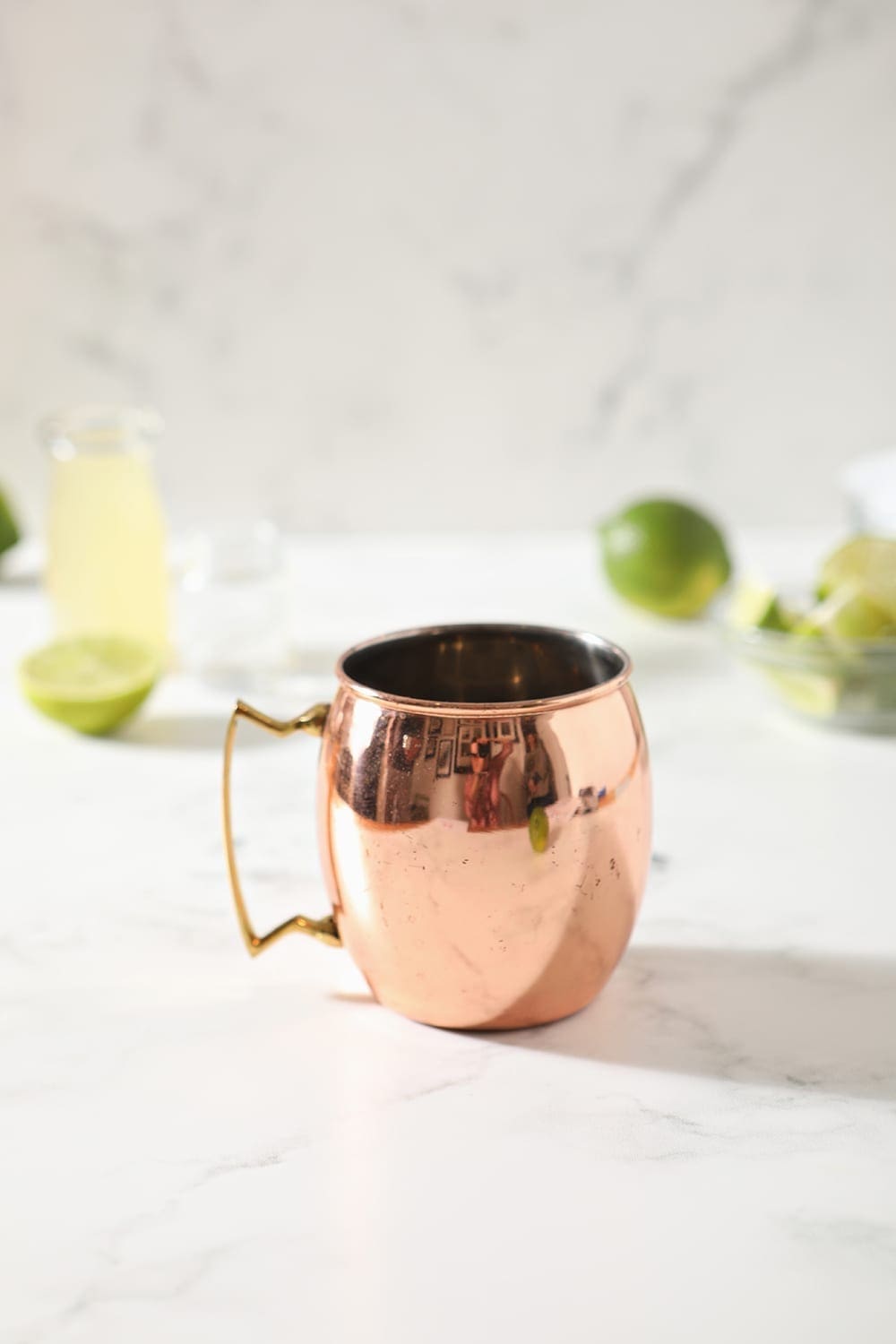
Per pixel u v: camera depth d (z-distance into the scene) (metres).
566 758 0.45
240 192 0.95
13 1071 0.48
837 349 0.98
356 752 0.46
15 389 1.00
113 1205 0.43
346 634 0.80
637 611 0.83
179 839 0.60
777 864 0.58
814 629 0.67
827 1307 0.40
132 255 0.96
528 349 0.98
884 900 0.55
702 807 0.62
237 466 1.01
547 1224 0.42
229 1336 0.40
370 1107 0.46
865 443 1.00
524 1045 0.49
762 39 0.91
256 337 0.98
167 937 0.54
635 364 0.99
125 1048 0.49
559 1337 0.40
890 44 0.91
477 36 0.91
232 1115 0.46
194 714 0.72
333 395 1.00
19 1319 0.41
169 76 0.92
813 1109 0.46
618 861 0.47
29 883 0.58
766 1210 0.43
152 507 0.77
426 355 0.98
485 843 0.45
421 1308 0.40
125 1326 0.40
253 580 0.74
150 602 0.77
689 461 1.01
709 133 0.93
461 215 0.95
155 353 0.99
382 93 0.93
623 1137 0.45
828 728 0.68
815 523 1.02
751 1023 0.49
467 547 0.99
